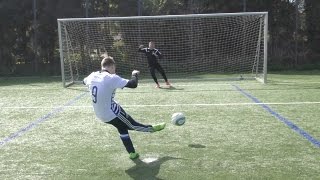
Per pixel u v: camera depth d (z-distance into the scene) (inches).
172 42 776.3
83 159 211.3
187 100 412.2
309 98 413.7
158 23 777.6
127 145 209.2
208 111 346.0
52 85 596.7
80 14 820.6
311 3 817.5
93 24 775.1
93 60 762.8
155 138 252.8
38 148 235.3
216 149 225.1
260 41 683.4
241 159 205.5
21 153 225.1
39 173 190.1
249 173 183.8
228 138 250.2
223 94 455.2
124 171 190.5
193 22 777.6
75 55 755.4
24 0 820.0
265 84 555.8
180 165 197.5
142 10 828.0
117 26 779.4
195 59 777.6
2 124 307.6
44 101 426.3
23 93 503.2
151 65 531.5
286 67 815.1
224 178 177.8
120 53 771.4
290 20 826.8
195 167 193.8
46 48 832.3
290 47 832.3
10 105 402.9
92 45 766.5
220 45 773.9
